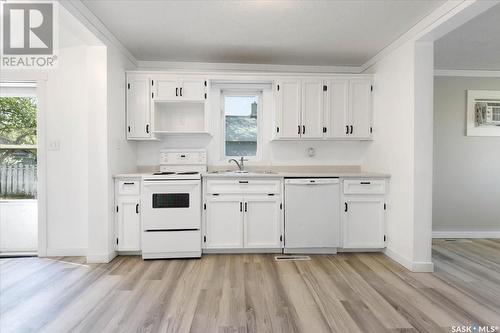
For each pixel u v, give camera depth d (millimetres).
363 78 3498
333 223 3156
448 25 2387
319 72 3840
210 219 3119
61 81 3135
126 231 3049
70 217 3152
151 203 2980
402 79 2908
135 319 1879
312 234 3152
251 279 2512
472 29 2762
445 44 3121
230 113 3859
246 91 3814
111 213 2973
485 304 2105
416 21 2635
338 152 3844
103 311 1978
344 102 3494
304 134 3480
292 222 3145
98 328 1782
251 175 3121
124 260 2986
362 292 2277
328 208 3150
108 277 2547
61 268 2766
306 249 3211
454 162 3980
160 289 2312
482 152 3988
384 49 3252
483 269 2803
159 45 3219
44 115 3121
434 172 3979
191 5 2385
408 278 2561
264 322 1852
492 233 3992
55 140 3135
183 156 3654
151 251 2986
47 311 1980
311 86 3475
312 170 3814
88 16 2451
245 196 3133
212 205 3121
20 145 3367
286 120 3473
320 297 2189
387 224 3178
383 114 3287
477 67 3889
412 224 2732
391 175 3115
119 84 3168
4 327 1795
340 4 2355
